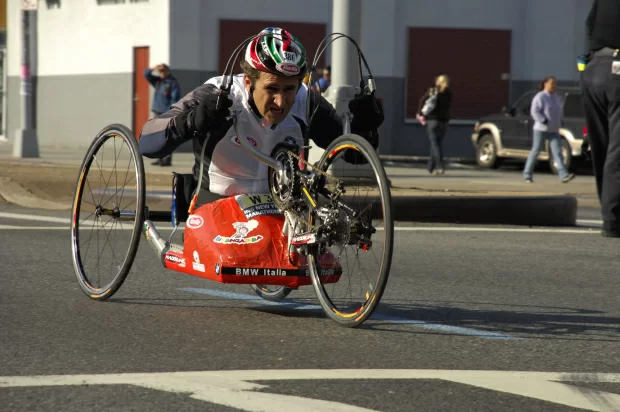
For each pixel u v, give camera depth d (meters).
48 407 3.99
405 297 6.78
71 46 30.78
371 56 29.95
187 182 6.28
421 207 11.79
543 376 4.59
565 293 7.09
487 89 30.89
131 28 28.52
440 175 21.05
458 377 4.52
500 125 24.98
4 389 4.23
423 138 30.56
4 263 7.82
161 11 27.45
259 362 4.77
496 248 9.49
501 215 11.90
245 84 5.82
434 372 4.61
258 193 6.05
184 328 5.55
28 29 22.28
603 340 5.48
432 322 5.89
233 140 5.90
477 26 30.69
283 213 5.85
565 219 12.10
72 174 15.91
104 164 6.77
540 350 5.18
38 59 32.16
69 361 4.75
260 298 6.55
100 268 6.66
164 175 16.30
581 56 10.18
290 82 5.64
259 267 5.71
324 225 5.47
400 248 9.32
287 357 4.88
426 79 30.52
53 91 31.56
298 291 6.80
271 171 5.91
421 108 22.05
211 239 5.80
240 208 5.88
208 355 4.90
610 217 10.48
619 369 4.79
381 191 5.34
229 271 5.67
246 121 5.82
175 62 27.34
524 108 24.73
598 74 9.93
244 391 4.21
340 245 5.56
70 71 30.86
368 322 5.84
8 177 14.12
